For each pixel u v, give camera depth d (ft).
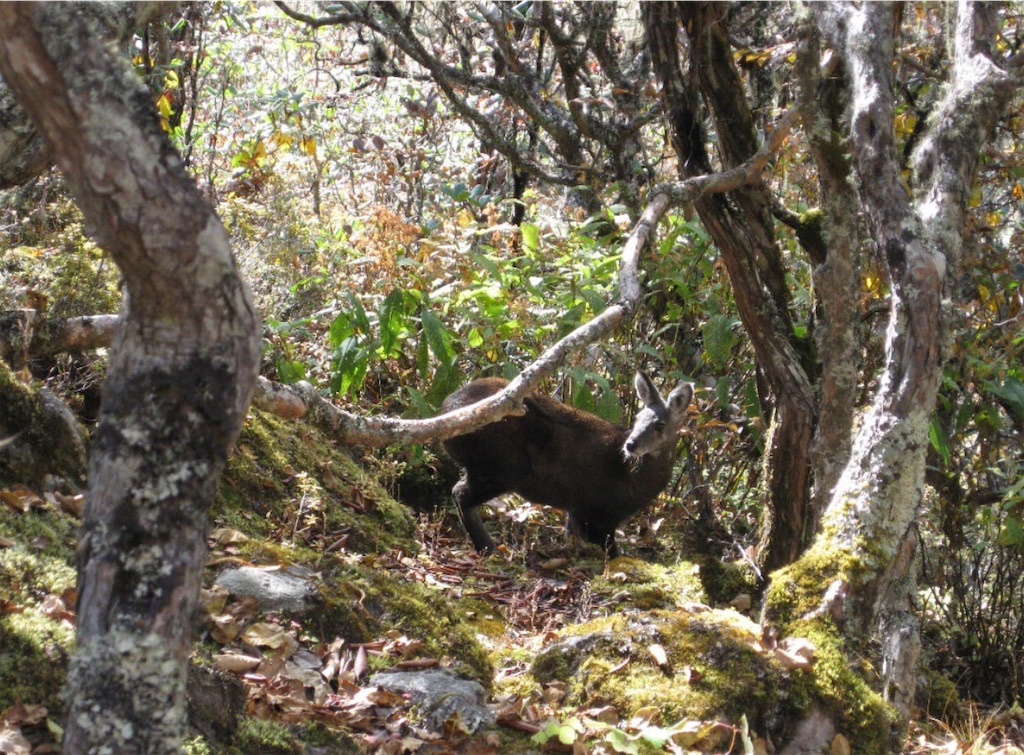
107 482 6.22
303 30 33.24
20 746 8.75
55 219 20.58
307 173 30.55
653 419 21.49
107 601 6.21
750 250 18.86
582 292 22.56
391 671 12.82
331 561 14.58
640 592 18.19
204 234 5.90
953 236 14.87
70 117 5.63
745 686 13.11
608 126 27.27
